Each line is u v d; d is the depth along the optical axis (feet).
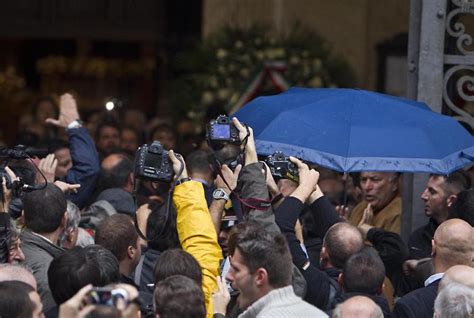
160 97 105.09
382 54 81.76
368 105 43.45
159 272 34.42
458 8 49.65
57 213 39.37
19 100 107.55
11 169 41.29
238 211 39.19
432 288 38.04
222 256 38.14
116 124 72.38
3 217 37.99
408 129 42.73
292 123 42.83
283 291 31.71
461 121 49.65
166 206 39.50
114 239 39.01
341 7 79.87
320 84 73.92
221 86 74.64
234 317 35.99
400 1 81.71
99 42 108.58
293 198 38.52
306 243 44.78
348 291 37.96
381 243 44.45
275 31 77.61
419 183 49.60
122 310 26.02
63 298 33.96
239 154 39.34
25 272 33.40
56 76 106.73
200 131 74.23
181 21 103.50
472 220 44.21
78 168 49.34
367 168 41.68
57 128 77.25
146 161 38.09
